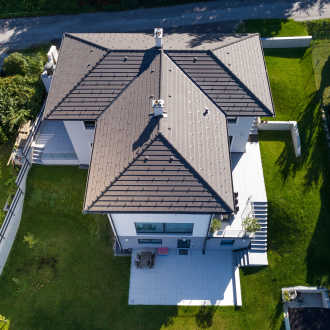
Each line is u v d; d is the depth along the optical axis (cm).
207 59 2580
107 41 2772
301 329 2381
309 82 3528
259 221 2772
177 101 2414
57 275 2700
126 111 2414
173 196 2080
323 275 2667
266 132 3241
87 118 2469
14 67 3269
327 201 2902
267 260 2723
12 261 2769
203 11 4031
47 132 3195
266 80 2619
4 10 4116
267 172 2998
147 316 2534
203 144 2269
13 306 2598
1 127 2953
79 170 3064
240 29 3850
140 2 4131
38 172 3048
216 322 2505
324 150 3142
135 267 2725
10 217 2742
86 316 2547
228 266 2727
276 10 4009
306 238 2781
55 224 2891
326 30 3859
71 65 2661
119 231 2494
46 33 3912
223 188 2117
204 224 2400
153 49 2608
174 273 2706
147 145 2178
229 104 2502
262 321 2514
